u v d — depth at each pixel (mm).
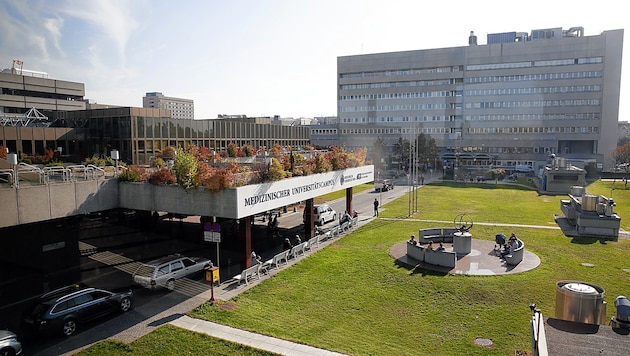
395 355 14172
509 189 64500
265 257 26625
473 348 14688
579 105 97938
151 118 49219
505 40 106375
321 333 15852
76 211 21453
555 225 35812
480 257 25266
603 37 95562
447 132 107750
